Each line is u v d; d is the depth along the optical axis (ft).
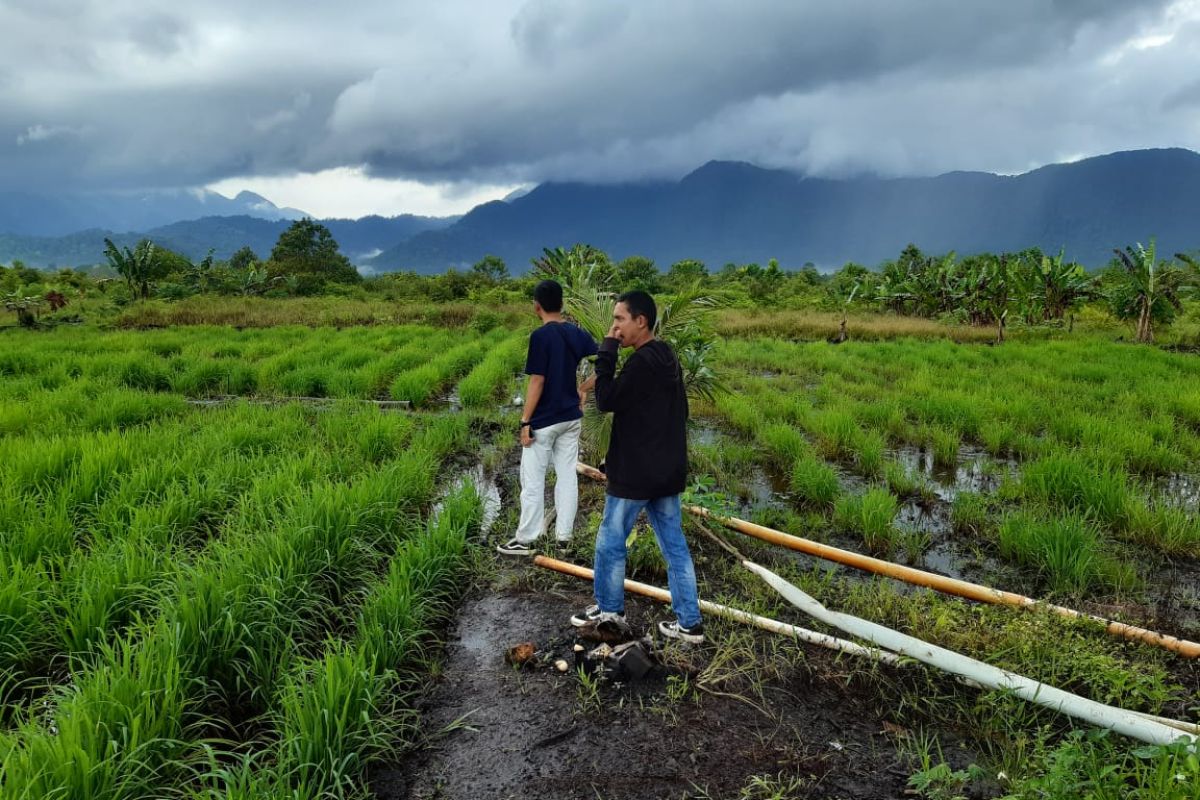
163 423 26.89
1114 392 37.99
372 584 13.82
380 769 9.49
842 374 47.37
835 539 18.71
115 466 18.88
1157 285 70.44
